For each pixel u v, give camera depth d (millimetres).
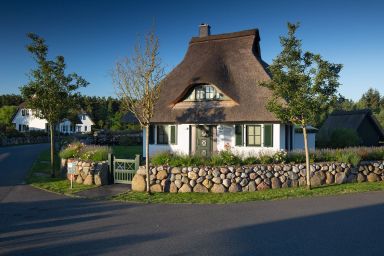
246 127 20953
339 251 6617
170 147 22688
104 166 15273
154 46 13531
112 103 88062
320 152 15875
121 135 40625
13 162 23875
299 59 13258
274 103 13844
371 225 8328
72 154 18141
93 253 6758
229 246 7020
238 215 9602
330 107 13133
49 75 16953
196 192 13352
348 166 15094
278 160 14688
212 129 22031
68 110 18219
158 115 22375
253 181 13602
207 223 8820
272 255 6469
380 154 16562
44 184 15406
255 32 24578
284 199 11703
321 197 11898
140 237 7734
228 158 14227
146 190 13672
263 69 21953
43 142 52594
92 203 11633
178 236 7762
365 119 32469
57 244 7324
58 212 10344
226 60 23625
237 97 20906
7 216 9859
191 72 24109
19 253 6801
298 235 7637
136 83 14203
